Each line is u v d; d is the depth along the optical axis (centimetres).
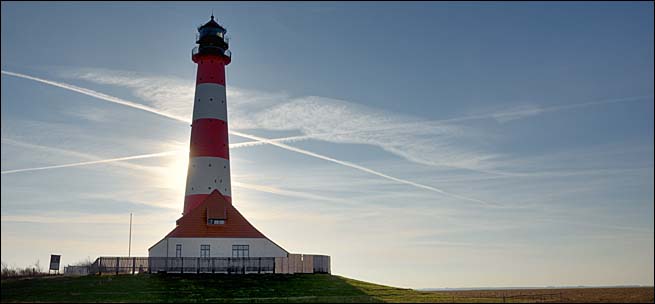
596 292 6762
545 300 5219
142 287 5378
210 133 7250
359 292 5441
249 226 6844
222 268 6312
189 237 6600
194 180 7119
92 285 5406
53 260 6431
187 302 4819
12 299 4803
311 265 6631
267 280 5900
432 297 5325
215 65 7512
